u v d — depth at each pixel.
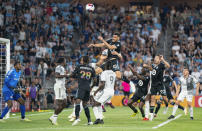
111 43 32.19
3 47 43.06
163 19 84.19
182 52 73.81
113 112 44.22
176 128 25.97
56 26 71.44
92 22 79.56
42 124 29.27
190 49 74.25
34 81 49.84
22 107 32.47
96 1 82.81
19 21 65.44
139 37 77.00
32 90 49.00
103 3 84.12
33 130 23.97
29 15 68.06
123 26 80.12
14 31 63.12
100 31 77.06
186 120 33.81
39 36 66.38
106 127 25.48
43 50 62.50
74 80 53.41
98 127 25.48
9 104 31.48
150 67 31.88
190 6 90.69
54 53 64.62
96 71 29.23
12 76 31.38
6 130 24.36
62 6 77.25
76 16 77.25
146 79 34.28
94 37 75.12
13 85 31.33
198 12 84.81
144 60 70.38
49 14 72.62
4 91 31.42
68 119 34.19
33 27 66.69
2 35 61.06
